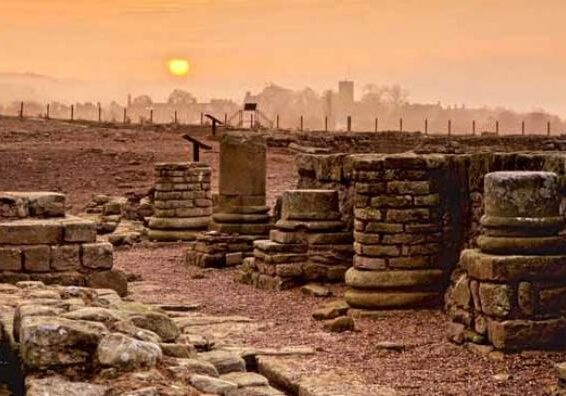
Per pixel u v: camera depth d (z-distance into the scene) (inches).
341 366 420.5
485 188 459.2
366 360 434.9
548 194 446.0
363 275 565.3
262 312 589.0
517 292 434.9
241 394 298.0
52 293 413.7
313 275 687.7
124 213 1290.6
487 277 438.3
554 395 360.2
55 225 525.0
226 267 852.6
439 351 452.8
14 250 518.0
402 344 462.6
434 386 384.2
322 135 2165.4
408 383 389.1
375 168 571.8
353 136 2116.1
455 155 581.9
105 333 293.3
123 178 1722.4
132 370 283.6
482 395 369.1
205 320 541.3
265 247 707.4
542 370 406.3
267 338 490.6
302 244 696.4
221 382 287.4
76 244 529.0
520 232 441.7
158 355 293.6
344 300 596.1
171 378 287.1
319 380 386.6
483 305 442.3
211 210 1128.8
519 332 430.9
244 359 433.4
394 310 560.1
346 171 696.4
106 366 281.4
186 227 1105.4
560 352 433.7
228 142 883.4
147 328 362.9
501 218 444.5
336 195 702.5
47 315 316.8
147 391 263.7
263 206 884.6
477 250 459.5
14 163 1802.4
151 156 1925.4
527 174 446.9
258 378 371.2
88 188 1632.6
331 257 684.7
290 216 701.9
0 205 565.3
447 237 574.2
